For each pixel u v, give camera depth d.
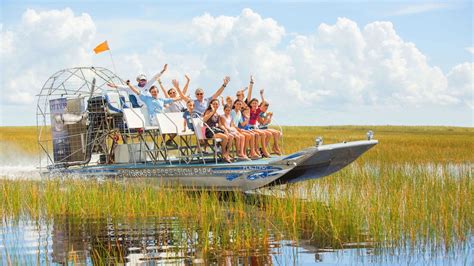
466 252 10.24
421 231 11.73
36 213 14.18
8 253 10.51
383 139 41.62
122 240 11.34
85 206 14.55
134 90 17.50
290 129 67.81
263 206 15.01
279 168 15.20
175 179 16.92
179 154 17.27
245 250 10.48
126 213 14.09
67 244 11.10
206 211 13.52
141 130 18.19
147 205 14.45
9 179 19.16
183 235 11.66
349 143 15.12
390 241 11.09
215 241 10.97
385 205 13.41
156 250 10.53
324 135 49.12
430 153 28.88
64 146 19.14
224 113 16.69
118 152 18.50
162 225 12.68
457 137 46.94
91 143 18.80
